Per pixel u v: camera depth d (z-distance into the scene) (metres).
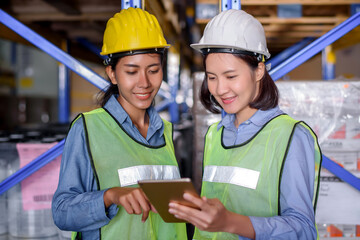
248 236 1.00
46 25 3.58
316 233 1.06
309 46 1.74
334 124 1.88
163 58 1.30
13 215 2.00
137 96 1.26
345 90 1.88
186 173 4.28
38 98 8.19
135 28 1.21
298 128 1.14
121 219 1.24
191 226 2.45
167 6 3.31
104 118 1.30
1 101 7.35
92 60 4.62
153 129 1.38
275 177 1.13
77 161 1.22
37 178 1.99
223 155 1.30
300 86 1.89
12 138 2.30
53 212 1.18
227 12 1.24
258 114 1.25
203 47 1.19
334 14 2.99
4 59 7.97
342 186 1.87
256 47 1.18
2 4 3.02
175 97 6.07
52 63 8.61
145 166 1.28
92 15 3.27
